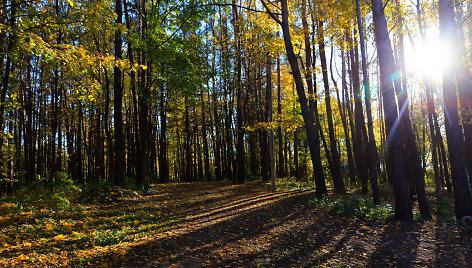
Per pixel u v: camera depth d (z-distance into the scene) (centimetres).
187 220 865
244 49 2116
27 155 2148
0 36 794
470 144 1370
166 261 490
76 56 709
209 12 1346
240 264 482
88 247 562
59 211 872
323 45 1327
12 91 936
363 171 1498
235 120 2953
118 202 1136
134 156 2819
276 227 739
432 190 1712
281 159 2680
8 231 625
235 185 2109
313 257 519
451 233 662
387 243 598
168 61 1466
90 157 2778
